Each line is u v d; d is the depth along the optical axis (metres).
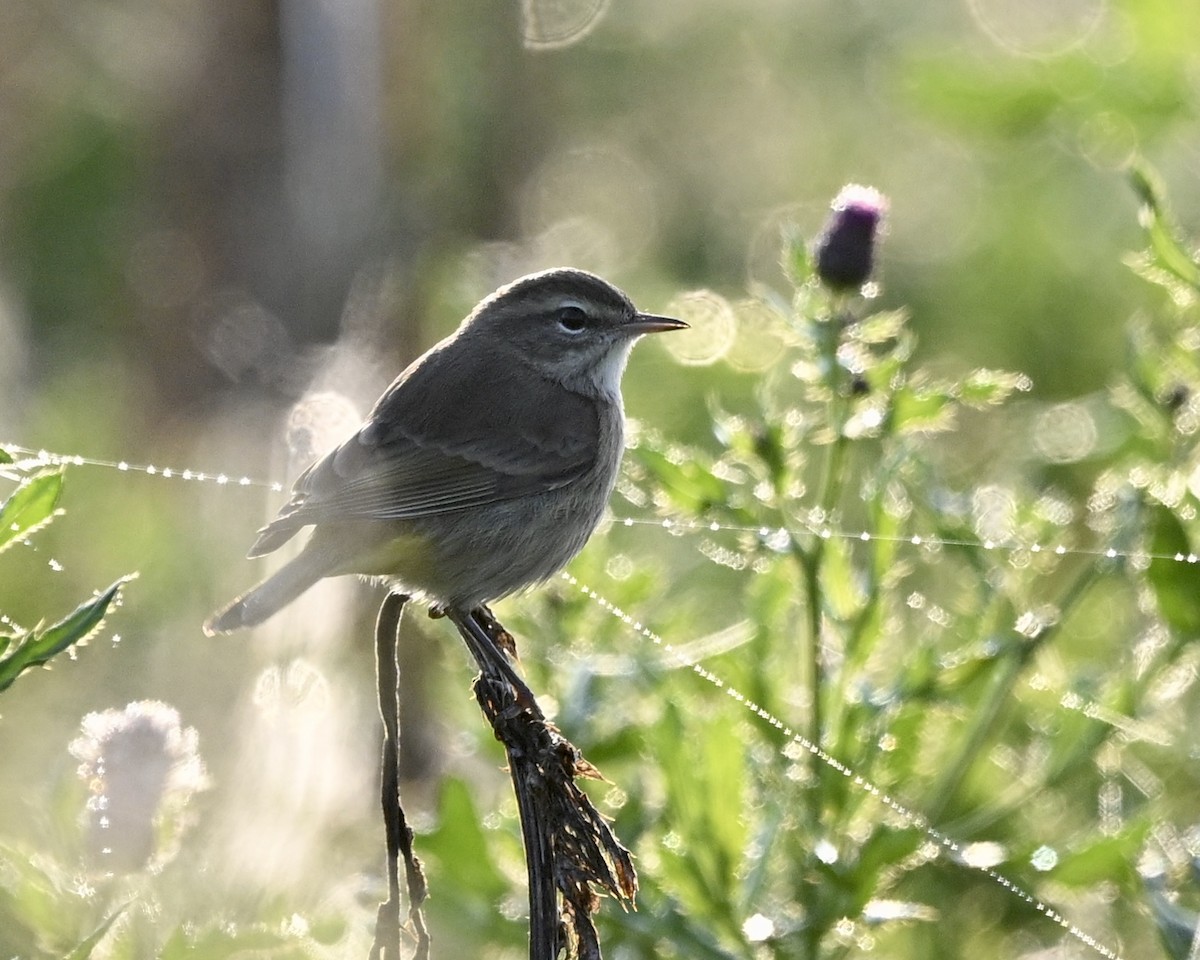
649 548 13.98
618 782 10.27
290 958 7.48
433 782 11.60
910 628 12.58
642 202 19.77
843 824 9.80
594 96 20.08
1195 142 16.94
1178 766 11.73
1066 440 15.03
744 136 20.33
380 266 17.03
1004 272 17.20
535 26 19.12
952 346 17.12
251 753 10.45
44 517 6.29
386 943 6.92
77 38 19.47
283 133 18.11
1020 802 10.14
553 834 6.81
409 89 18.36
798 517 9.98
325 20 18.09
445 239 17.98
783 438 9.73
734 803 9.58
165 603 14.50
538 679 10.56
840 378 9.69
